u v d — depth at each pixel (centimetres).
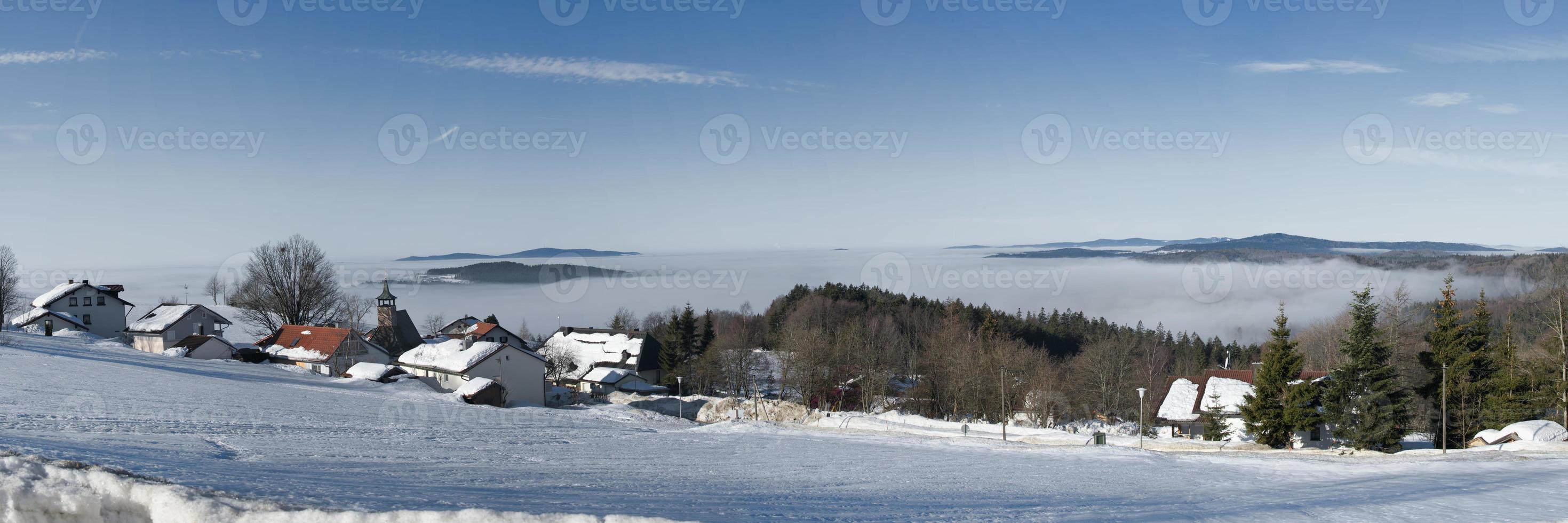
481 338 8206
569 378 9075
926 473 2577
